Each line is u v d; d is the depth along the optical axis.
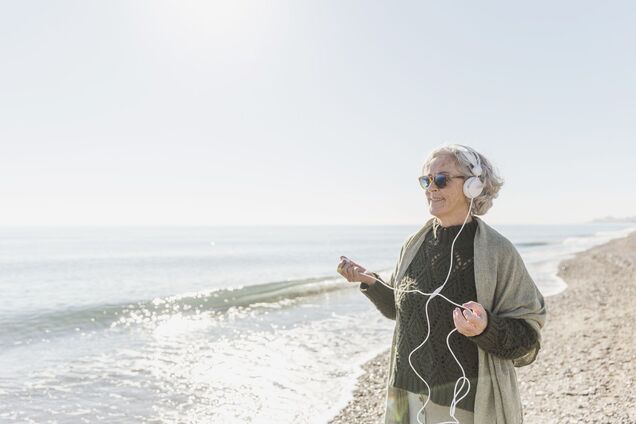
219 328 11.95
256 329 11.70
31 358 9.20
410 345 2.24
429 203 2.29
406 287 2.31
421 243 2.39
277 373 7.80
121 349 9.86
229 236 149.50
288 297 17.27
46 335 11.75
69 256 50.28
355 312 14.02
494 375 2.01
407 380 2.24
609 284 17.39
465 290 2.10
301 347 9.66
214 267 34.78
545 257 34.66
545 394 5.95
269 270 31.72
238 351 9.42
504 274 2.06
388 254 50.25
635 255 32.09
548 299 14.62
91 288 22.09
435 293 2.11
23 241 107.38
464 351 2.05
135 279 26.34
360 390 6.82
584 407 5.35
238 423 5.76
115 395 6.86
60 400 6.67
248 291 18.95
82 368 8.35
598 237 84.56
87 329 12.40
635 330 8.91
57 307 15.91
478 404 1.99
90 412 6.21
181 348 9.85
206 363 8.54
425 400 2.17
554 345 8.52
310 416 5.89
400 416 2.31
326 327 11.78
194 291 20.22
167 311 14.88
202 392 6.93
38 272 31.23
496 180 2.25
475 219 2.23
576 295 15.01
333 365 8.22
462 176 2.18
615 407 5.23
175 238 132.50
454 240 2.17
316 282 22.16
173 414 6.10
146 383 7.40
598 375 6.45
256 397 6.64
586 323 10.28
